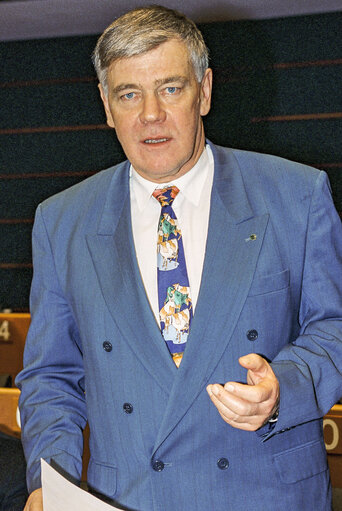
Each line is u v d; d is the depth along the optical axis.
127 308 1.21
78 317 1.27
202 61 1.21
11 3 4.36
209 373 1.16
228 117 4.75
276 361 1.16
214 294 1.18
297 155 4.71
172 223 1.26
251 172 1.28
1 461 1.73
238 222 1.22
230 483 1.15
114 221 1.28
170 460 1.16
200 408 1.16
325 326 1.20
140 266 1.26
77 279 1.27
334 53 4.59
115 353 1.21
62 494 1.04
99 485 1.21
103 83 1.25
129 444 1.19
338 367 1.17
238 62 4.70
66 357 1.33
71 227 1.32
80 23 4.66
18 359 2.82
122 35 1.14
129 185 1.32
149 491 1.17
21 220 5.10
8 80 5.02
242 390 0.97
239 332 1.17
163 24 1.15
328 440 2.03
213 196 1.27
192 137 1.20
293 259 1.22
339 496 1.99
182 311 1.21
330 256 1.22
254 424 1.00
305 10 4.51
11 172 5.09
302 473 1.17
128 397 1.19
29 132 5.04
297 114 4.68
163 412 1.17
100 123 4.95
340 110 4.62
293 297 1.23
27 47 4.96
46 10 4.45
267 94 4.69
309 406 1.11
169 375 1.17
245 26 4.65
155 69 1.14
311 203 1.23
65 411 1.26
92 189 1.35
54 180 5.04
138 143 1.19
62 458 1.18
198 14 4.54
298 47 4.62
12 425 2.13
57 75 4.96
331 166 4.67
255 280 1.18
